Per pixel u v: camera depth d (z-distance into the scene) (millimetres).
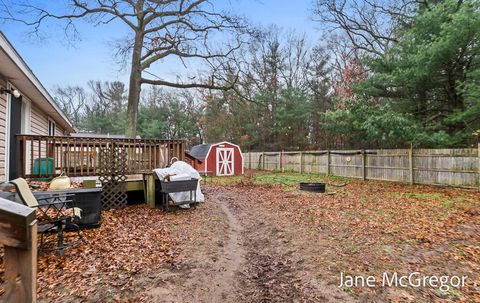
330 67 21750
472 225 4711
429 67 9047
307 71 23141
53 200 3828
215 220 5445
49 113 10117
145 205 6590
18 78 5938
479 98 8039
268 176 15102
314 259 3553
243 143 23750
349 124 10938
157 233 4438
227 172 18219
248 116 23906
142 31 12992
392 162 11016
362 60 11695
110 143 6438
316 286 2877
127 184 6547
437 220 5070
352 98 12086
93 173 6566
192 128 30125
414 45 9672
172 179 6105
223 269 3387
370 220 5234
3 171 5930
